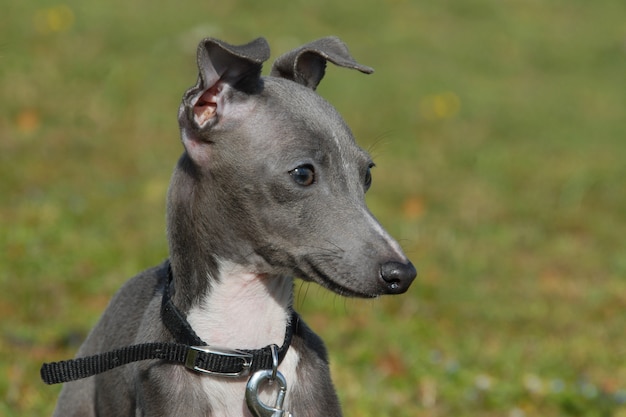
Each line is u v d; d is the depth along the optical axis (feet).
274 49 76.79
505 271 47.73
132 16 79.71
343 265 20.39
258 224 20.94
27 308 38.45
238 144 21.06
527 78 82.99
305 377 21.66
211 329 21.52
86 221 47.09
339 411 22.00
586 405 33.96
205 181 21.27
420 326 40.14
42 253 42.80
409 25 89.76
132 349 20.75
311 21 85.71
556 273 48.49
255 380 20.71
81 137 59.26
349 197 21.01
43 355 34.86
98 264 42.70
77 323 37.63
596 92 81.41
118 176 54.24
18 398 31.14
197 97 21.01
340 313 40.47
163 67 71.36
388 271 20.04
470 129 70.03
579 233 54.54
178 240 21.70
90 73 68.59
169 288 22.12
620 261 50.24
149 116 63.46
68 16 76.89
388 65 79.97
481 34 90.79
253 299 21.50
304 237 20.77
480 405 33.78
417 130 68.33
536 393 34.71
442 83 77.82
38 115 61.41
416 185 58.59
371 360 36.45
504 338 40.24
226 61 21.06
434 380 34.91
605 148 69.26
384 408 32.32
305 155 20.85
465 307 42.96
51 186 51.49
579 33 94.63
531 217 55.93
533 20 96.37
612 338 41.19
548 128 72.18
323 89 72.74
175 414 20.93
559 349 39.24
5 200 48.85
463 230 52.37
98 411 24.93
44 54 70.59
